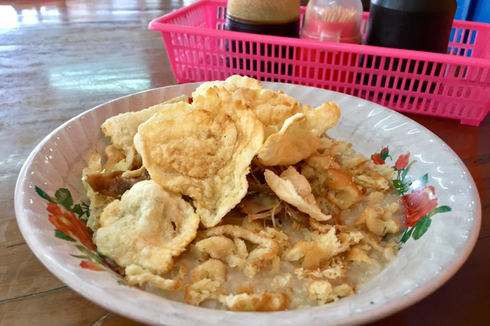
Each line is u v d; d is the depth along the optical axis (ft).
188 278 0.46
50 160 0.55
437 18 0.86
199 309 0.34
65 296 0.45
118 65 1.18
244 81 0.67
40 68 1.14
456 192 0.50
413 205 0.57
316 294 0.44
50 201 0.50
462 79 0.83
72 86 1.03
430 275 0.37
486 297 0.46
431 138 0.62
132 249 0.45
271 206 0.55
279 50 0.93
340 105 0.76
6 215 0.57
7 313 0.43
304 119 0.58
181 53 1.02
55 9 1.80
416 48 0.90
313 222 0.54
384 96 0.93
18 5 1.82
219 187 0.53
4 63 1.16
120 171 0.59
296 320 0.33
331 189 0.61
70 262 0.38
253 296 0.41
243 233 0.51
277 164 0.56
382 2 0.91
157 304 0.34
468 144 0.80
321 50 0.91
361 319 0.33
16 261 0.49
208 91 0.55
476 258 0.51
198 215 0.51
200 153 0.53
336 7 0.96
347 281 0.47
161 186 0.52
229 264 0.49
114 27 1.56
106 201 0.56
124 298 0.34
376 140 0.70
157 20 1.01
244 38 0.92
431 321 0.43
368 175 0.66
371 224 0.55
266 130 0.57
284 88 0.80
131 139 0.64
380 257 0.51
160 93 0.75
